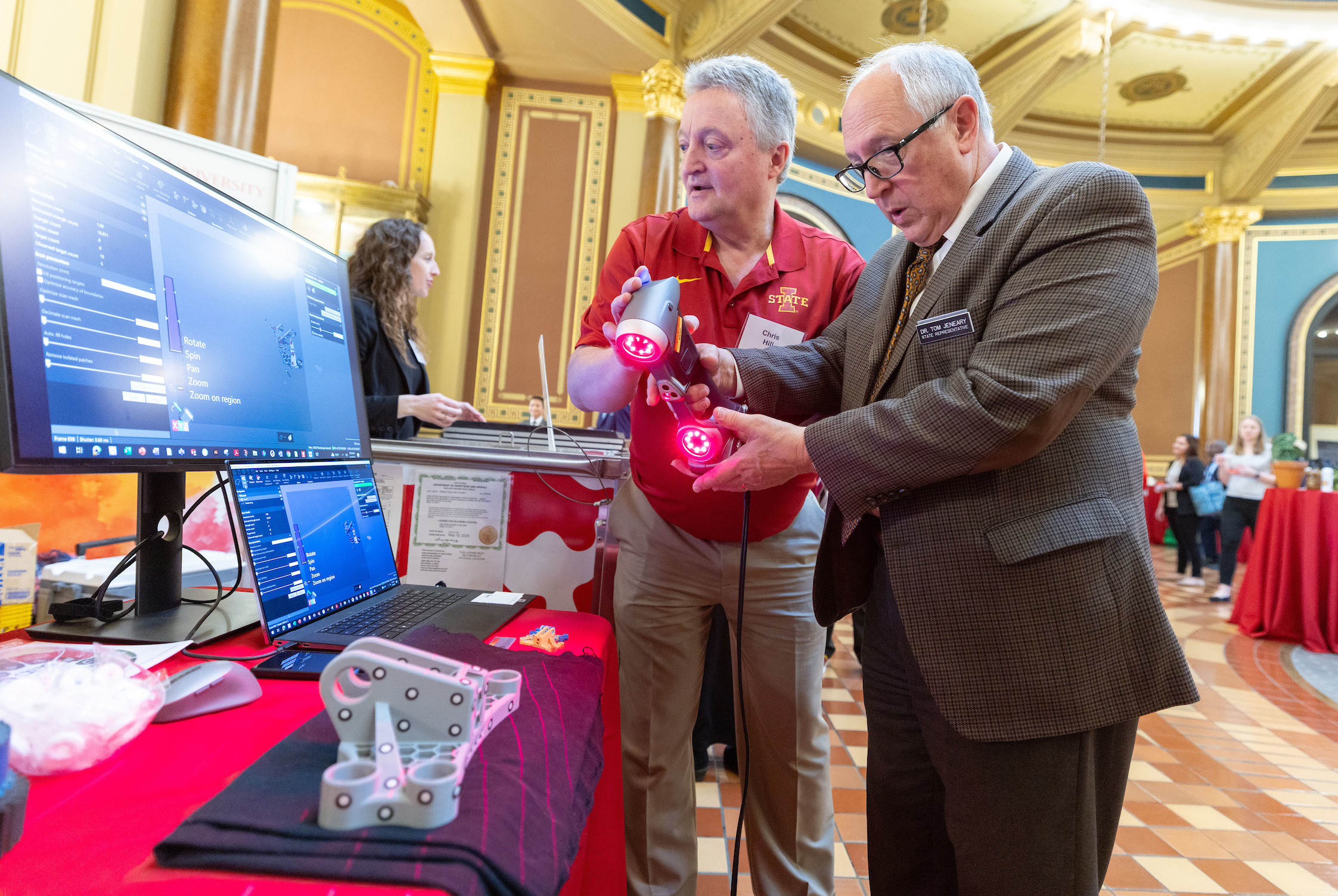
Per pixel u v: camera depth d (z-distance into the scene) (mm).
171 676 604
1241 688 3246
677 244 1279
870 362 1021
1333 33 6754
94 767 453
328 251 1088
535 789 427
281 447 870
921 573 855
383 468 1388
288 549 788
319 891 327
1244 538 7250
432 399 1957
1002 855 828
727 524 1192
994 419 750
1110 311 772
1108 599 812
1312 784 2258
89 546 989
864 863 1682
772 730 1284
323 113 5957
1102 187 821
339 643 726
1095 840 830
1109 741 864
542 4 5293
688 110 1169
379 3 5988
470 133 5965
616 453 1707
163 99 2668
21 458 540
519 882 345
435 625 830
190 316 748
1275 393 8695
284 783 410
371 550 989
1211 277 8914
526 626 902
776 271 1270
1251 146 8383
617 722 995
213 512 1236
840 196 7340
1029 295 810
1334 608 3898
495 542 1396
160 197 724
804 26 6746
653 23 5832
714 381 1013
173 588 835
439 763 399
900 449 793
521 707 560
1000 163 947
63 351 588
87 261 623
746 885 1573
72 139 621
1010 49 7047
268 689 622
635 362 866
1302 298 8633
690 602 1268
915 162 913
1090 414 864
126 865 346
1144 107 8258
